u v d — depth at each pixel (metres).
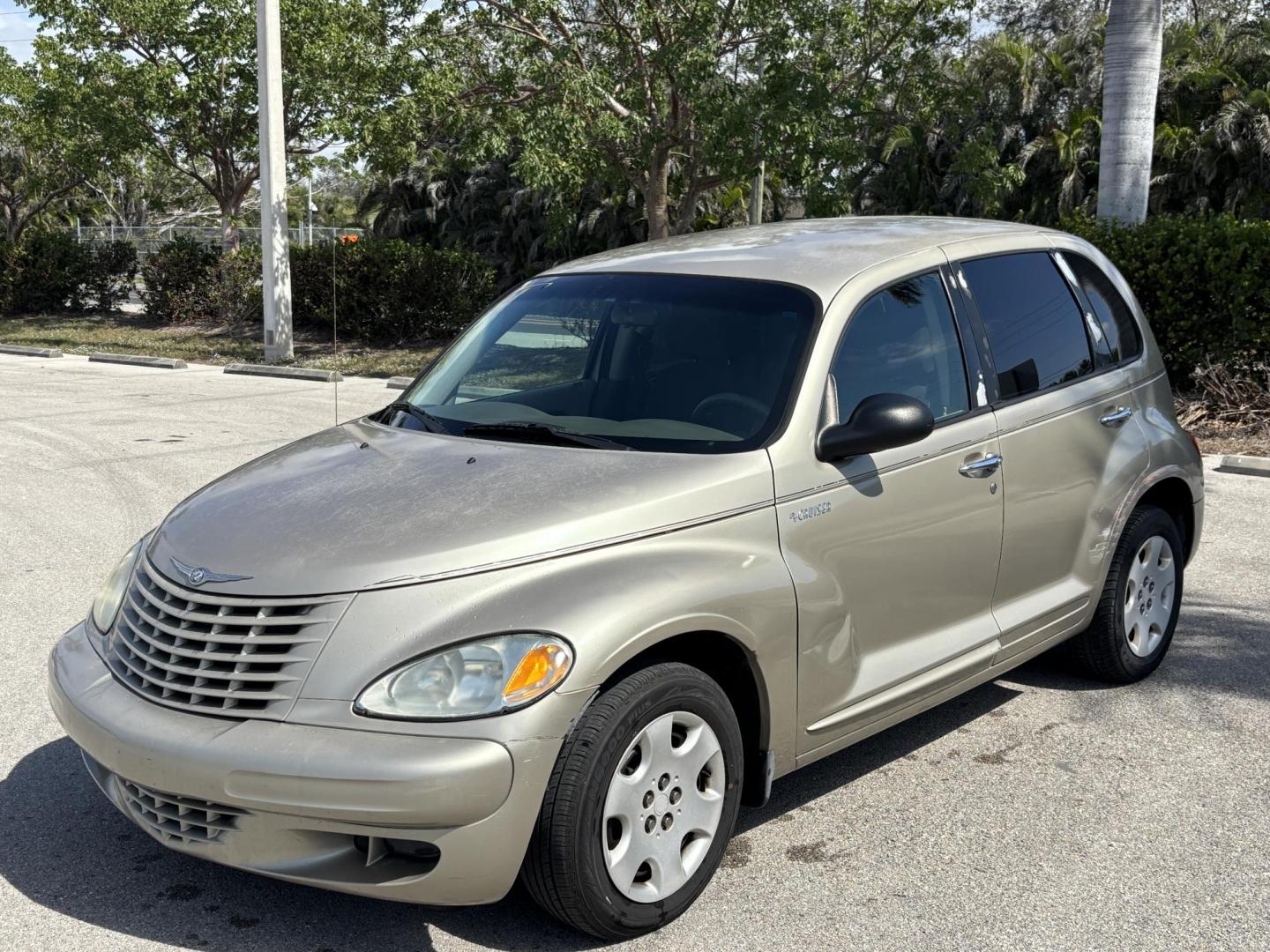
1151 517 5.22
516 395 4.26
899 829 4.03
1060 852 3.86
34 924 3.44
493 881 3.04
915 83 19.55
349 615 3.14
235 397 15.20
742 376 3.97
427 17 20.31
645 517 3.44
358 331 22.42
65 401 14.63
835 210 19.00
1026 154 31.36
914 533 4.07
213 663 3.21
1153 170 31.30
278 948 3.32
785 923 3.45
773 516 3.66
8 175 51.62
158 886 3.65
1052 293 5.01
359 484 3.73
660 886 3.35
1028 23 37.81
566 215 20.42
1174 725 4.89
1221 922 3.44
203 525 3.66
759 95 17.73
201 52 29.80
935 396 4.28
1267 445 10.60
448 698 3.02
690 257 4.66
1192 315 11.86
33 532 7.98
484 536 3.30
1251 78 31.62
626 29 18.64
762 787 3.71
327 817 2.97
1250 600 6.50
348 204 54.00
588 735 3.11
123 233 49.81
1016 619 4.58
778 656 3.61
